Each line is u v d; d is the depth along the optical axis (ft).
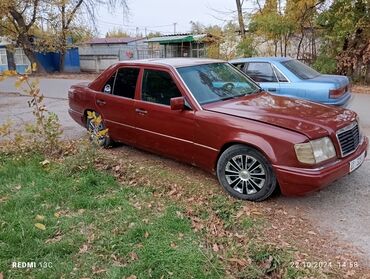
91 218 12.32
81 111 20.97
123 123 17.99
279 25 50.60
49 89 51.75
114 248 10.63
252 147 13.16
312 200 13.70
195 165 15.51
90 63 100.32
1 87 55.72
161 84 16.16
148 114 16.43
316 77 24.77
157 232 11.34
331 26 48.52
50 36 84.38
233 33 59.57
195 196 13.98
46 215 12.50
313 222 12.19
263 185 13.21
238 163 13.75
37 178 15.55
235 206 13.09
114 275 9.50
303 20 50.65
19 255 10.34
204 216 12.41
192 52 86.07
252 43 54.95
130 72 17.75
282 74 24.23
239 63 26.07
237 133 13.38
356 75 48.52
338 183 15.05
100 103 19.24
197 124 14.53
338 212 12.78
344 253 10.44
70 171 16.01
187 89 15.16
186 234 11.30
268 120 13.16
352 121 13.73
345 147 13.11
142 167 17.03
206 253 10.28
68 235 11.36
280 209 13.10
